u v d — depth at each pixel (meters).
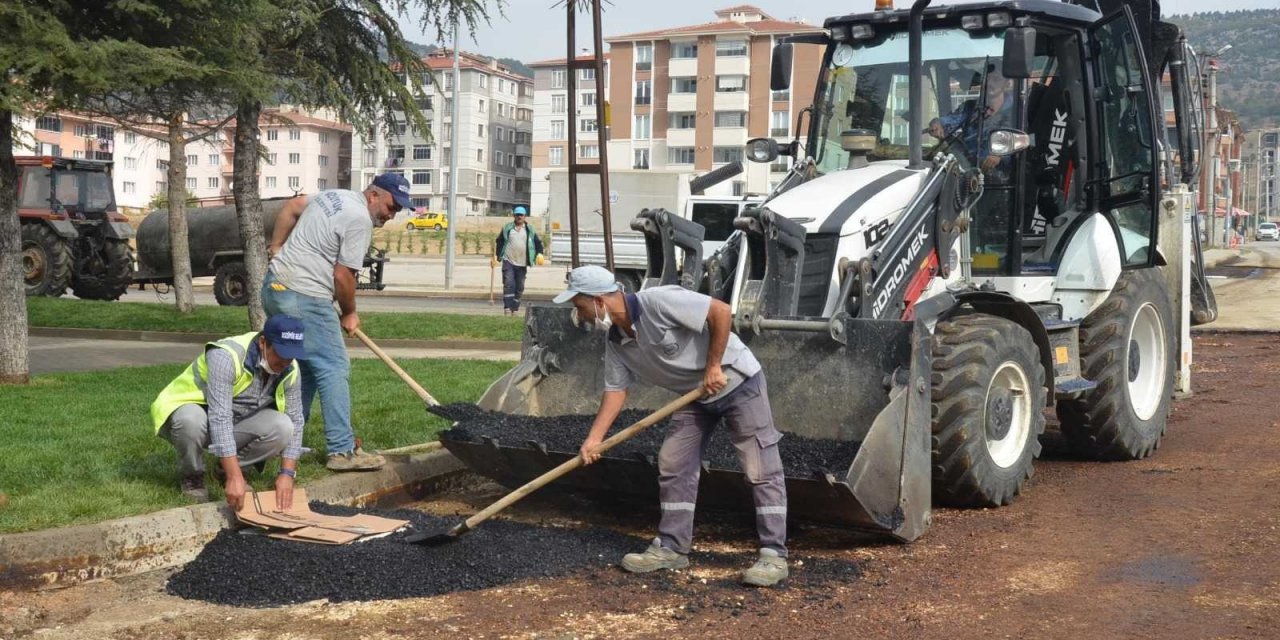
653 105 81.44
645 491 6.50
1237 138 92.69
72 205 23.77
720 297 6.78
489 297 27.02
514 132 108.50
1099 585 5.33
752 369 5.56
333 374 7.06
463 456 6.88
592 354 7.25
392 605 5.15
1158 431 8.66
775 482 5.59
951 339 6.77
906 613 4.97
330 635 4.77
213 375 6.04
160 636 4.76
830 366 6.51
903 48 8.11
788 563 5.80
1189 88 9.89
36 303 19.33
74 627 4.88
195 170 99.25
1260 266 41.09
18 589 5.33
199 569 5.56
